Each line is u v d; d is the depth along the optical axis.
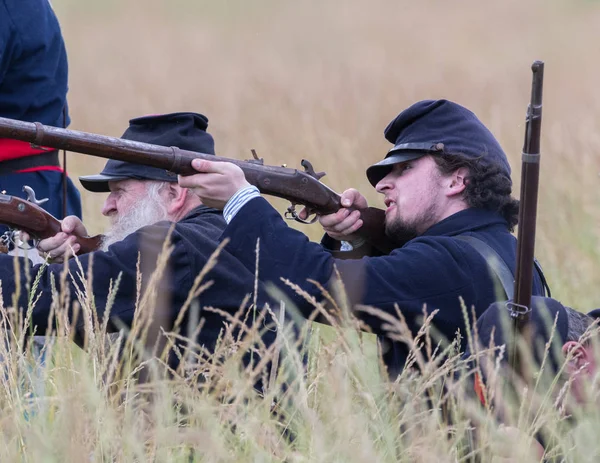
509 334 11.90
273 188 14.80
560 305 12.08
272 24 103.00
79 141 13.46
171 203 14.92
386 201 15.02
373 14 106.56
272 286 13.45
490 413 11.01
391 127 15.11
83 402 11.45
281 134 35.66
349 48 82.75
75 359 13.70
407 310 13.64
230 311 13.65
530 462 10.76
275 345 11.96
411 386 12.00
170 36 93.25
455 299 13.73
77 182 29.45
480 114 42.28
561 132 31.75
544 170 28.27
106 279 13.59
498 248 14.17
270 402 11.62
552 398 11.57
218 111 45.72
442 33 91.62
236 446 11.23
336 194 15.36
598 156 29.48
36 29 17.52
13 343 12.64
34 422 11.43
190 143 15.02
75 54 78.00
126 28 99.88
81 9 112.38
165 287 13.48
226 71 67.31
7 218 15.16
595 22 93.44
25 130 13.23
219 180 13.71
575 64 66.56
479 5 109.88
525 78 58.56
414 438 11.34
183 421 12.35
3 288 13.76
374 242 15.61
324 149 31.34
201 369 12.08
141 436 11.52
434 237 14.10
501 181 14.62
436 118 14.75
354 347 11.64
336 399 11.32
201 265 13.59
